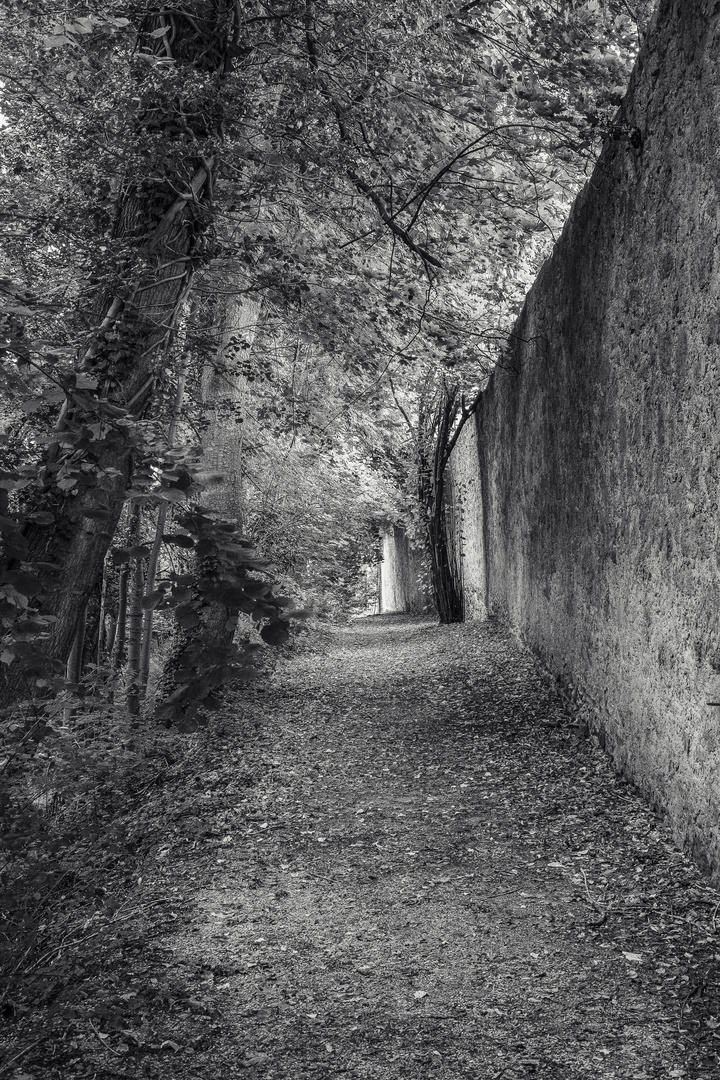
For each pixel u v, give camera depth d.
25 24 5.39
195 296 8.55
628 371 6.91
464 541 19.62
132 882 5.50
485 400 16.20
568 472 9.29
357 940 4.57
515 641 13.57
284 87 6.86
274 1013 3.85
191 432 11.31
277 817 6.70
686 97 5.50
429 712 10.20
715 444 5.09
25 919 3.97
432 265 9.69
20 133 5.79
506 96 7.83
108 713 7.09
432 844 6.03
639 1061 3.41
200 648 3.09
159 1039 3.63
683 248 5.58
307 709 10.70
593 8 7.39
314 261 8.97
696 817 5.35
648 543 6.41
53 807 5.56
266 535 15.71
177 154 5.22
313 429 11.76
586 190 8.17
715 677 5.10
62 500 4.46
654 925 4.58
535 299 11.02
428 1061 3.47
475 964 4.27
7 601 2.97
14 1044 3.56
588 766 7.52
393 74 7.83
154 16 5.40
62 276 5.69
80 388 3.10
